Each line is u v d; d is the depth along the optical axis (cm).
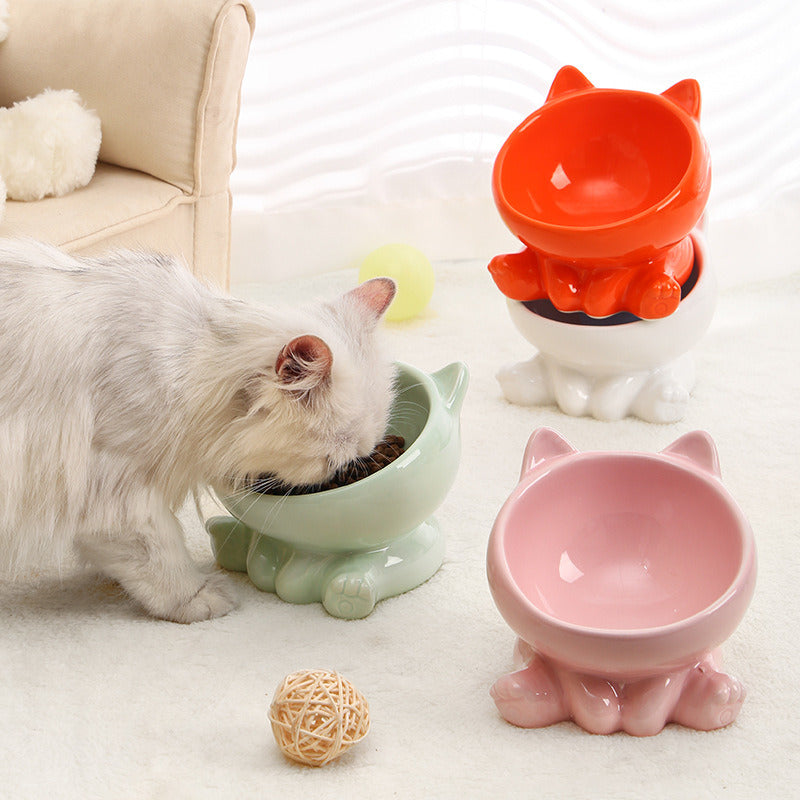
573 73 216
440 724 137
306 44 286
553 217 212
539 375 226
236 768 130
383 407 159
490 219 304
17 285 158
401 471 155
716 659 139
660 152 207
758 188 287
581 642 124
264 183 299
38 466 154
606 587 146
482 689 144
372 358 161
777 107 283
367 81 290
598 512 149
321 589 165
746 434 208
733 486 191
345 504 153
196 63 229
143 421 154
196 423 155
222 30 229
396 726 137
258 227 302
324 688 128
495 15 283
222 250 254
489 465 203
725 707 131
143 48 231
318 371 146
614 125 212
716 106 284
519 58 288
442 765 129
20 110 225
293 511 155
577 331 209
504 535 138
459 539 181
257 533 173
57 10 240
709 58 283
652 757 129
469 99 292
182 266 171
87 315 155
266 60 287
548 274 208
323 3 281
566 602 144
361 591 159
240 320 156
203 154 238
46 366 153
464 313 274
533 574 144
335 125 294
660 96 206
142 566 161
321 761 128
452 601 165
